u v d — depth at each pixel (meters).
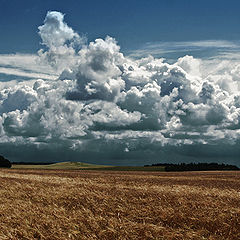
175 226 11.95
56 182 31.11
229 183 39.56
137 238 9.98
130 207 14.37
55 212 12.26
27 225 10.34
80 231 10.14
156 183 37.03
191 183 38.75
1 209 13.04
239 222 12.05
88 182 31.58
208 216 12.82
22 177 40.56
